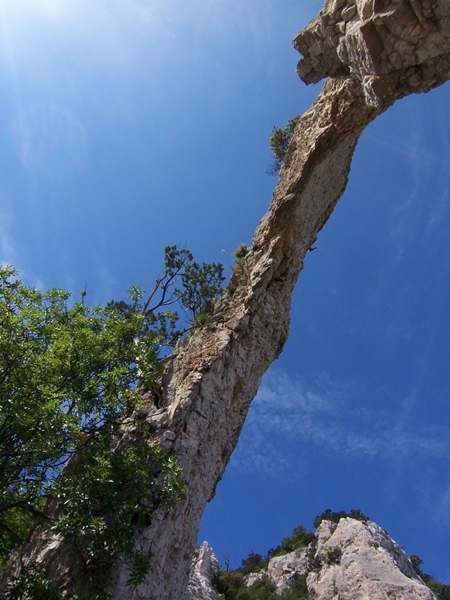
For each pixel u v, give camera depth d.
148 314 24.94
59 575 13.05
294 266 23.95
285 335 22.80
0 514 13.98
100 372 14.89
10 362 12.30
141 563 12.05
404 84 13.68
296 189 24.59
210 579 50.97
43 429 11.88
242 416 19.61
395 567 42.88
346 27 14.06
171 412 17.42
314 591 45.38
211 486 17.36
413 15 11.49
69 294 16.09
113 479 13.20
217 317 21.91
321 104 25.47
